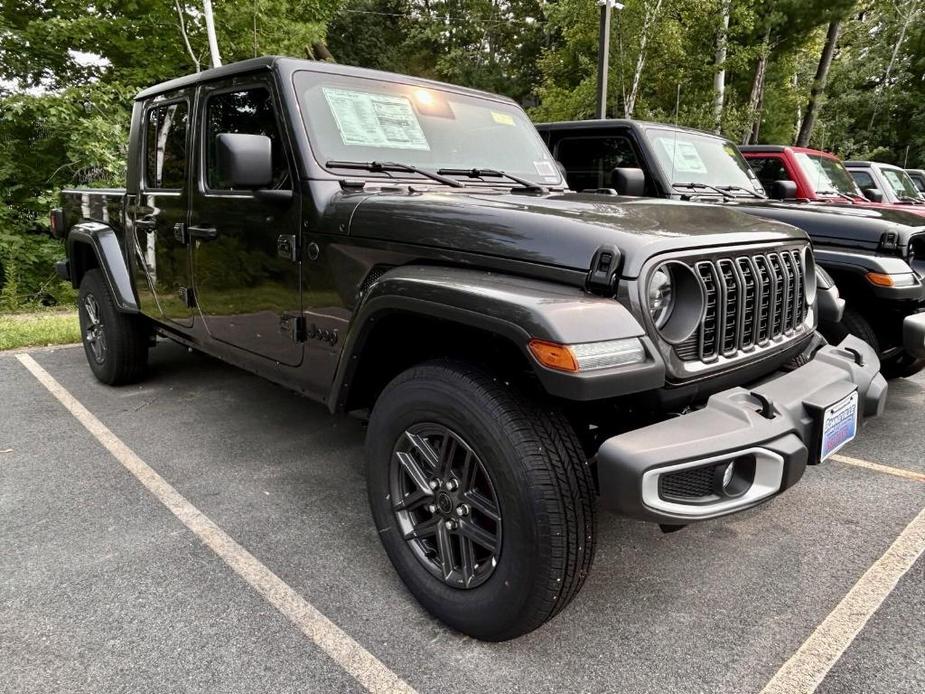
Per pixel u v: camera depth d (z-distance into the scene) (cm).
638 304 177
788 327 241
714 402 192
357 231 233
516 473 176
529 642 203
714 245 203
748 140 1348
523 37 2920
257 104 278
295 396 441
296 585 230
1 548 251
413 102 301
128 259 399
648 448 169
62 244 1061
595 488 184
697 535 271
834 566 248
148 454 343
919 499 304
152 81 1131
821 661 196
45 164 1111
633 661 195
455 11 3062
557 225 191
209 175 312
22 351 565
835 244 411
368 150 272
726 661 196
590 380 160
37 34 1094
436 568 210
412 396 203
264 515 280
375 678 187
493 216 203
